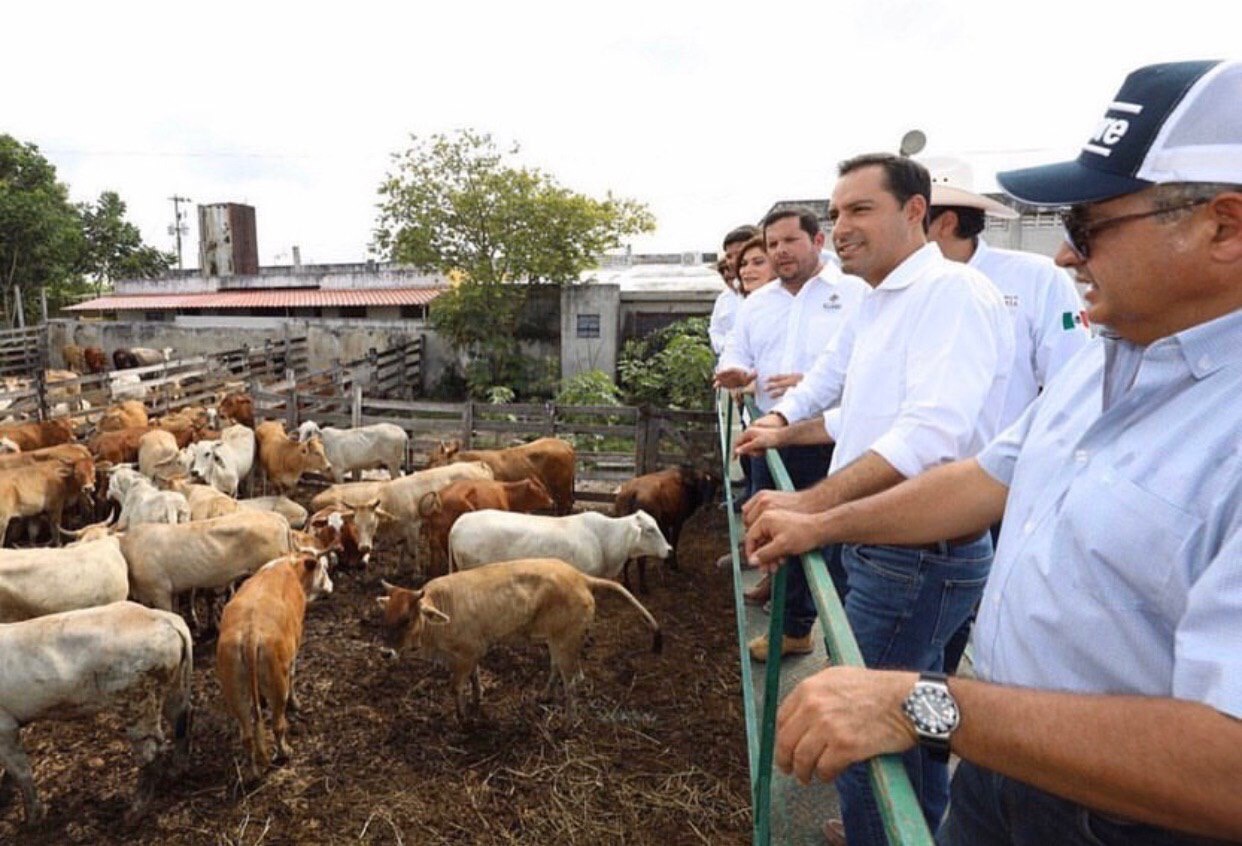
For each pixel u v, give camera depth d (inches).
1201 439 38.4
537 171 775.7
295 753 188.1
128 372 591.2
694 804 169.2
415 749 189.9
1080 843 45.4
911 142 139.9
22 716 161.0
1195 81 37.4
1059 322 124.1
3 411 494.6
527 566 199.9
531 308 799.7
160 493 294.4
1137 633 40.6
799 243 164.9
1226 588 32.6
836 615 54.1
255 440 413.4
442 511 284.8
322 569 223.3
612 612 267.7
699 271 936.9
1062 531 44.4
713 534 357.4
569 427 420.8
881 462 74.3
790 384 149.9
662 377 571.8
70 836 161.6
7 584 204.4
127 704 165.8
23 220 1310.3
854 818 79.8
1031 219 465.7
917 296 83.7
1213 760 30.4
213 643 250.8
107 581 221.3
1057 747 34.5
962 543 82.5
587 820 164.9
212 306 1072.8
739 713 204.8
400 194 776.3
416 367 826.8
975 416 77.2
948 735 37.8
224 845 158.6
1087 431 44.8
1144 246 38.9
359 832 161.9
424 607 185.5
